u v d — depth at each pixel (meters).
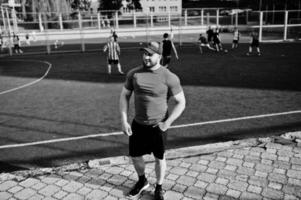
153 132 3.69
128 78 3.74
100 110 8.06
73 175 4.56
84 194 4.10
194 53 21.78
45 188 4.24
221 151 5.21
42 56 22.67
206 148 5.22
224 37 36.38
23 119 7.48
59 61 19.33
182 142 5.82
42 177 4.51
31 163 5.12
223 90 10.00
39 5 42.75
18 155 5.43
